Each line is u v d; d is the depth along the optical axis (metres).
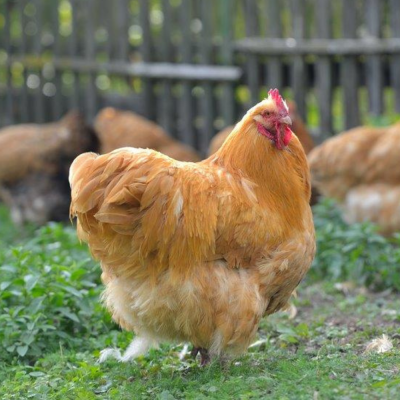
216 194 6.73
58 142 14.65
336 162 12.00
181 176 6.64
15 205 14.90
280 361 7.00
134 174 6.37
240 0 16.56
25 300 8.16
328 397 5.94
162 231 6.50
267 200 6.93
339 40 14.90
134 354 7.36
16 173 14.68
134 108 17.84
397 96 14.67
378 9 14.40
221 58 16.33
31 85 19.05
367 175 11.80
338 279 10.41
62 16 19.55
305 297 9.92
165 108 17.16
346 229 11.38
